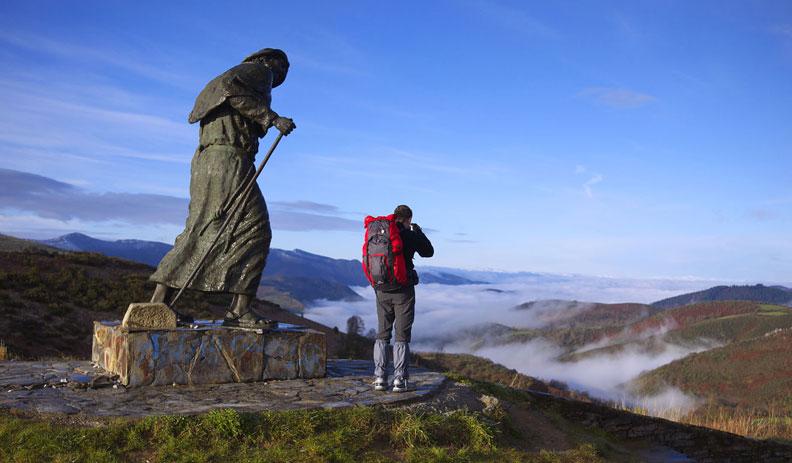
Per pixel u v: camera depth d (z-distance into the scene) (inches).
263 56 310.0
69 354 794.2
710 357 5157.5
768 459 438.3
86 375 269.1
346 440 204.1
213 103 289.1
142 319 268.5
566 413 354.9
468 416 243.1
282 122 283.7
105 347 288.8
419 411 240.2
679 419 573.9
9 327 813.2
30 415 199.8
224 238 289.6
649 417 387.9
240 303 295.6
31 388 242.8
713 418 602.9
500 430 255.8
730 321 7869.1
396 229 269.7
